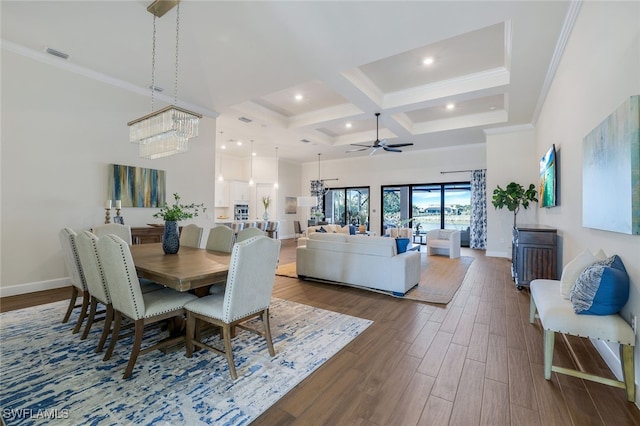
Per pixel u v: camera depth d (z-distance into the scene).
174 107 2.95
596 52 2.30
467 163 8.55
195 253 3.02
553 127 4.09
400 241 4.20
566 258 3.48
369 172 10.33
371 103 5.14
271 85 4.45
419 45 3.32
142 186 4.72
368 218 10.39
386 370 2.06
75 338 2.51
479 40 3.65
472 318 3.05
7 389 1.81
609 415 1.61
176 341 2.25
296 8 2.73
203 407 1.67
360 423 1.55
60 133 3.89
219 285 2.77
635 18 1.68
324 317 3.06
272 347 2.26
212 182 5.80
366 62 3.72
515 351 2.34
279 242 2.26
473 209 8.35
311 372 2.04
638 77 1.64
